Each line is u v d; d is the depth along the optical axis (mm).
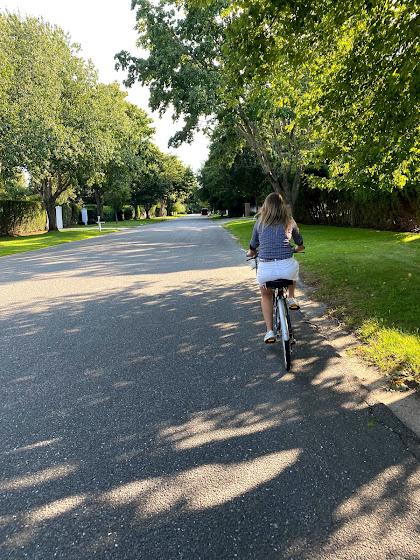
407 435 2891
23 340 5277
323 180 9617
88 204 61188
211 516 2186
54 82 24812
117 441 2936
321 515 2168
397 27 5383
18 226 33406
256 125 23125
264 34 6008
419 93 5172
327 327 5469
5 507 2295
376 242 13680
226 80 6715
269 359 4418
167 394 3656
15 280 9977
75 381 3982
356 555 1916
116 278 9875
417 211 15617
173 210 122562
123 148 38875
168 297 7605
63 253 16500
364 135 6383
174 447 2840
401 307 5734
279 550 1957
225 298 7398
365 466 2561
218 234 24391
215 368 4215
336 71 6961
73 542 2037
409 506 2217
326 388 3674
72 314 6543
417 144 6625
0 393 3758
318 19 5684
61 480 2521
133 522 2160
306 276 8734
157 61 19125
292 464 2604
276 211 4293
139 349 4840
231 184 42281
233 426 3092
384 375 3896
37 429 3123
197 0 6160
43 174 25031
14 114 21531
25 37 24328
